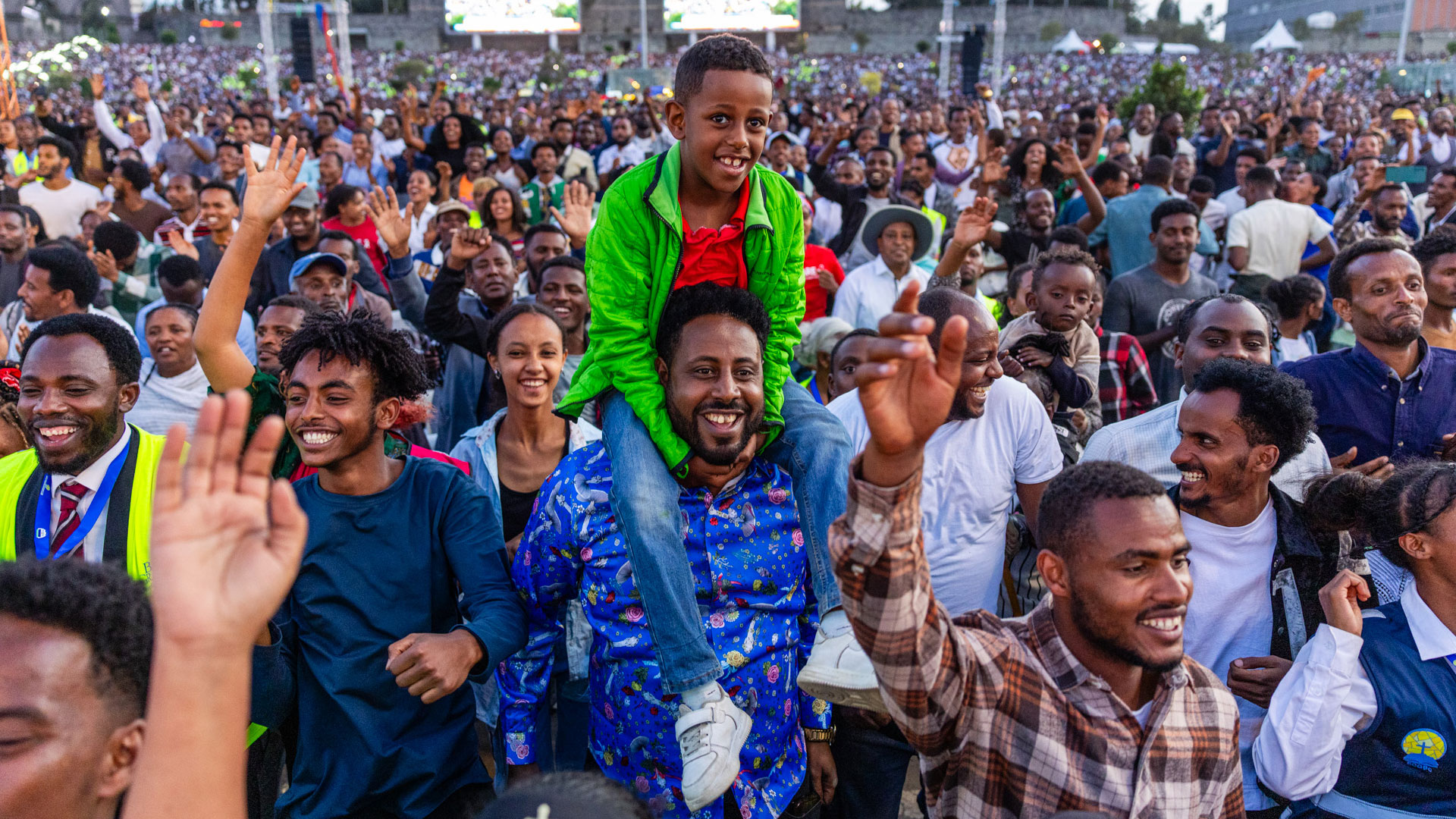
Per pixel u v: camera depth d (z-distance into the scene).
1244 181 8.94
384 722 2.42
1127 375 4.61
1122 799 1.85
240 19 63.09
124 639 1.52
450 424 4.77
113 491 2.69
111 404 2.68
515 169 11.38
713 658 2.35
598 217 2.74
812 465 2.57
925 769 1.99
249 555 1.27
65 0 67.19
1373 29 71.31
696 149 2.60
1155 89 18.94
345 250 5.54
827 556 2.50
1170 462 3.18
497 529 2.66
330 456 2.44
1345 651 2.37
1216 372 2.76
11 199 8.08
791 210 2.82
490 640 2.41
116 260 6.30
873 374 1.54
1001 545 3.21
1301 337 5.52
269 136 14.52
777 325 2.80
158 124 13.84
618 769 2.52
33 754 1.42
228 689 1.24
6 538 2.65
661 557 2.37
